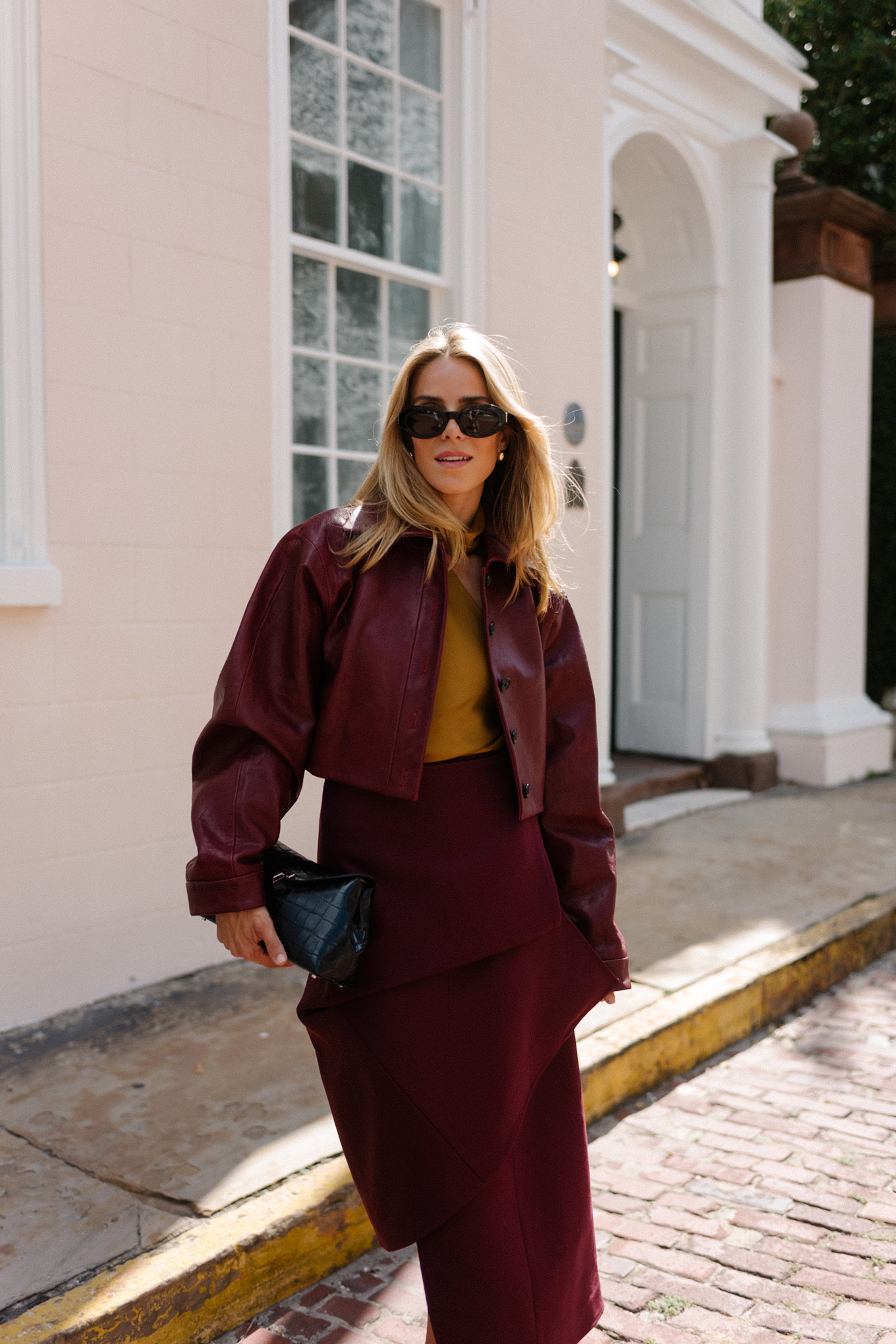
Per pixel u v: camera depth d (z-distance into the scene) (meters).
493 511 1.91
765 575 7.33
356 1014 1.72
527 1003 1.78
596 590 5.77
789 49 7.11
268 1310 2.27
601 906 1.94
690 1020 3.49
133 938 3.60
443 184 4.85
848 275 7.77
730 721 7.36
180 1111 2.78
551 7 5.20
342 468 4.53
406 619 1.73
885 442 9.54
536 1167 1.84
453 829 1.73
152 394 3.56
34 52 3.21
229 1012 3.43
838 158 10.09
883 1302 2.29
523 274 5.13
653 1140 3.02
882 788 7.49
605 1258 2.46
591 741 1.98
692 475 7.28
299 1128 2.70
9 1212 2.32
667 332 7.34
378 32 4.51
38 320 3.26
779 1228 2.57
